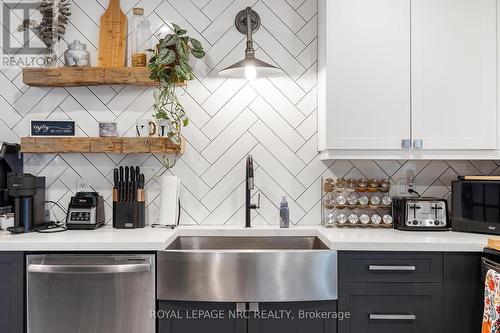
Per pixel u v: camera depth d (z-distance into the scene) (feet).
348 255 5.99
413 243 5.96
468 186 7.07
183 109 8.00
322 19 7.52
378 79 6.96
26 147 7.43
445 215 7.27
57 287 5.88
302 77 8.11
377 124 6.97
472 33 6.94
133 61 7.67
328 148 6.96
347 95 6.97
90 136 8.09
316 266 5.89
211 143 8.12
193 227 7.78
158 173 8.10
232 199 8.11
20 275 5.96
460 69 6.94
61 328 5.87
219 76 8.12
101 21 8.04
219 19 8.11
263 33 8.12
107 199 8.06
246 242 7.55
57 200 8.05
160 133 7.68
